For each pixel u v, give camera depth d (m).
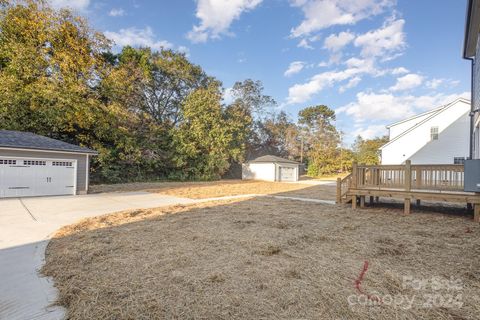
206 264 3.55
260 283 2.97
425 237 4.93
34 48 14.97
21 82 14.33
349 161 37.19
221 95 25.31
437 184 7.07
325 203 9.47
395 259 3.75
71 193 12.05
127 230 5.48
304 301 2.57
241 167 29.44
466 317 2.31
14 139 11.00
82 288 2.88
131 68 20.73
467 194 6.52
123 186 16.42
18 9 14.77
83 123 16.41
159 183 19.55
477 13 7.28
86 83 17.19
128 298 2.66
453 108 16.89
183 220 6.46
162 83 24.47
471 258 3.78
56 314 2.45
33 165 10.98
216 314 2.37
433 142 17.44
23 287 2.99
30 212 7.69
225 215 7.12
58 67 15.98
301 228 5.61
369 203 9.37
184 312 2.41
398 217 6.86
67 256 3.92
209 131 23.53
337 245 4.42
